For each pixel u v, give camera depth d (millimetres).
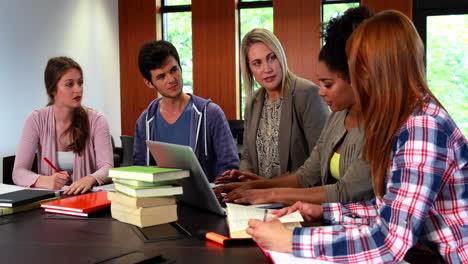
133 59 6680
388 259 975
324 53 1375
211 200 1515
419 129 963
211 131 2395
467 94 5508
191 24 6566
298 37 6055
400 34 988
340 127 1669
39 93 5047
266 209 1410
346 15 1366
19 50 4730
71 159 2488
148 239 1251
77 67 2422
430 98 1004
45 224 1432
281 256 1056
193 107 2398
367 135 1061
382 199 1074
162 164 1697
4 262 1094
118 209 1456
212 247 1183
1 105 4496
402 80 993
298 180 1857
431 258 1083
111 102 6516
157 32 6621
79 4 5750
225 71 6383
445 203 1033
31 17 4898
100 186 2072
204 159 2416
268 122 2250
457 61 5504
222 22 6340
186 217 1502
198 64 6473
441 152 953
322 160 1764
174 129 2412
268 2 6328
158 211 1398
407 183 959
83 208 1514
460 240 1021
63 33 5449
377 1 5691
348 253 1007
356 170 1473
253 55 2145
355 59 1041
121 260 1077
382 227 996
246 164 2334
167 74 2289
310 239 1045
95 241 1246
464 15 5422
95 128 2508
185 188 1628
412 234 950
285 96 2152
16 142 4699
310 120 2104
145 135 2479
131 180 1404
